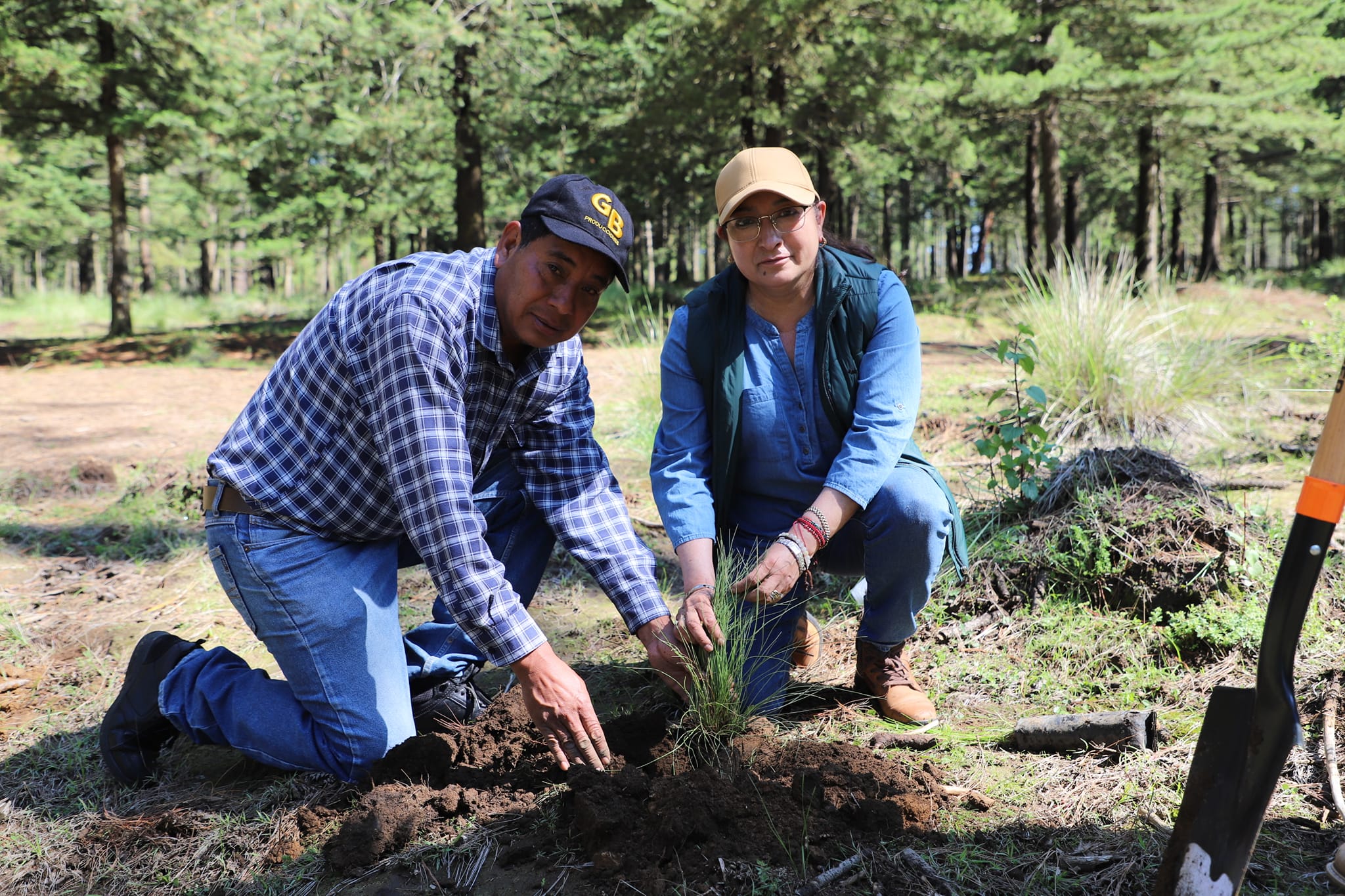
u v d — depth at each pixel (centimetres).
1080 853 178
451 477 194
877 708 247
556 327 200
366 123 1239
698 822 183
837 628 298
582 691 195
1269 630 133
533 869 184
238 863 193
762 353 243
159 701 220
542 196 194
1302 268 3125
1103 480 321
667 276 3331
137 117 1412
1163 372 507
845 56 1300
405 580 365
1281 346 715
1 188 2341
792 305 238
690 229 3397
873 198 3728
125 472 530
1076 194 2350
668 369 251
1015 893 168
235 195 2241
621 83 1450
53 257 4066
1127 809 192
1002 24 1291
